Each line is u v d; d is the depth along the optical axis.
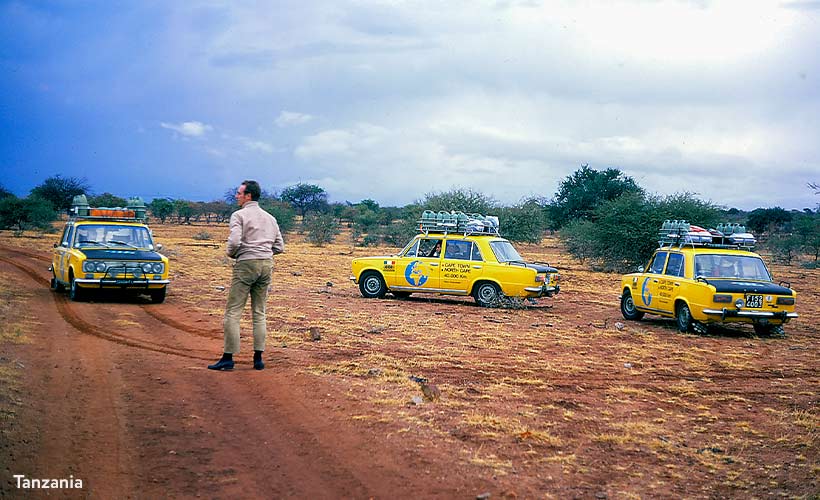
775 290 12.82
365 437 5.81
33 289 16.14
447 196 37.47
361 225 64.81
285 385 7.33
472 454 5.56
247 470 4.98
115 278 13.70
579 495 4.89
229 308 7.91
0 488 4.38
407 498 4.65
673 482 5.32
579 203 56.88
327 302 15.65
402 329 11.91
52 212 51.00
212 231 63.66
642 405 7.62
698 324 13.27
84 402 6.36
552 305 17.91
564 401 7.51
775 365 10.38
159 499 4.43
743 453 6.14
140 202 16.36
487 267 16.16
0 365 7.33
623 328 13.65
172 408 6.31
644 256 33.28
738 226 15.50
